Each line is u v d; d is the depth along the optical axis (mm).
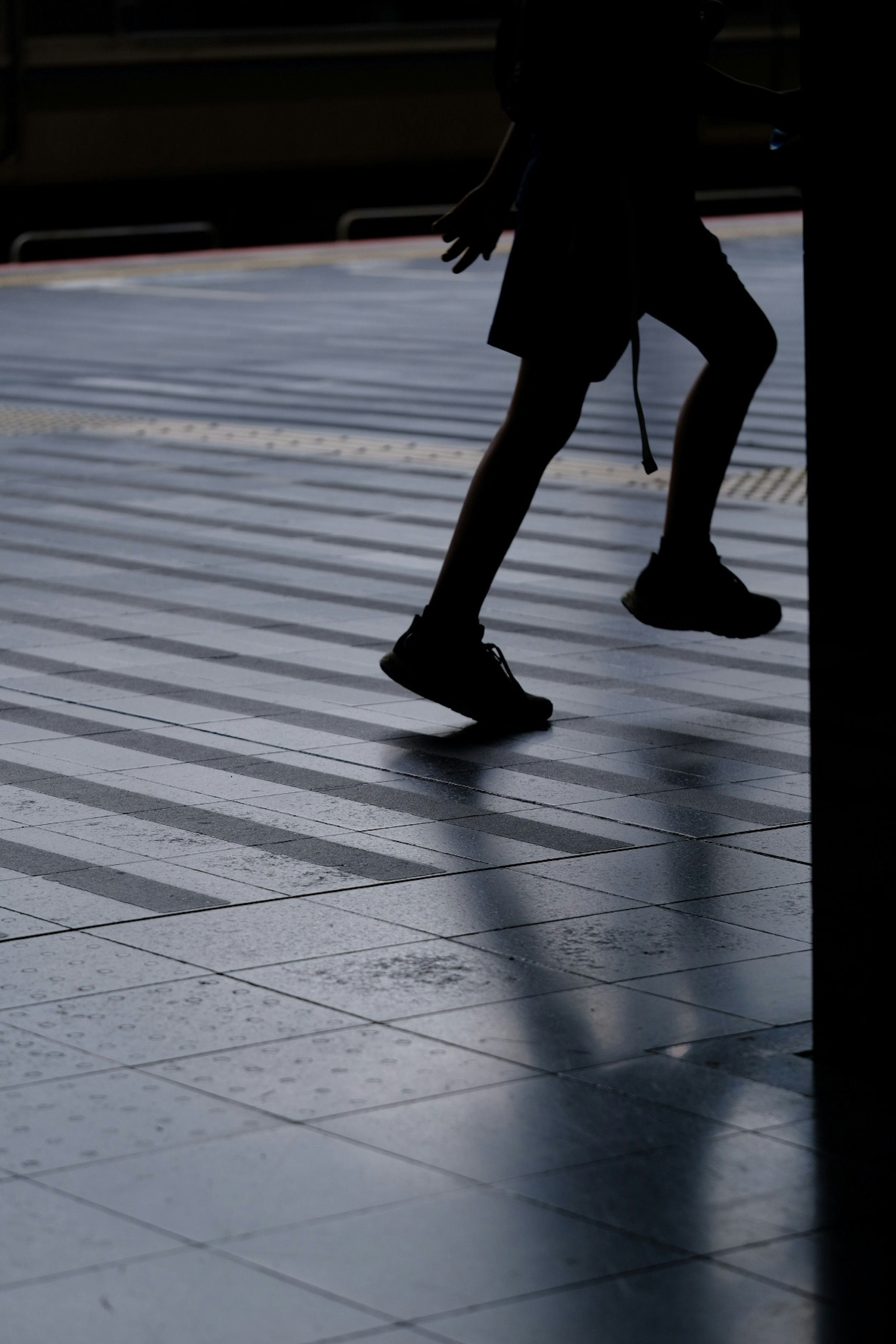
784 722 7723
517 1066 4383
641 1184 3805
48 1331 3268
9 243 40344
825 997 4434
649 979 4945
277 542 11703
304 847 6051
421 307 26500
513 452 7480
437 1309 3340
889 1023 4305
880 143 4227
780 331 22562
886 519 4215
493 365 20531
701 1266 3490
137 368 20500
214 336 23391
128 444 15672
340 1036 4555
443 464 14672
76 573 10711
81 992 4824
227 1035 4559
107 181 41250
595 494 13375
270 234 44656
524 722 7582
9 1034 4559
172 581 10531
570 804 6562
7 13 39156
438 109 45469
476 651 7480
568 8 7199
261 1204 3721
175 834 6176
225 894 5590
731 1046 4520
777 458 14891
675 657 8867
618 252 7355
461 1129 4055
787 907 5527
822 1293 3404
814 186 4320
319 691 8164
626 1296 3385
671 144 7344
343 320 25031
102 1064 4387
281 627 9406
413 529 12133
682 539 7992
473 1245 3561
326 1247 3551
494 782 6828
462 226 7758
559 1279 3445
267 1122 4086
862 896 4328
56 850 6000
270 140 43188
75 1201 3729
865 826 4301
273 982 4895
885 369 4215
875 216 4227
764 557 11219
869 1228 3633
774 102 7340
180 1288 3404
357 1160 3906
